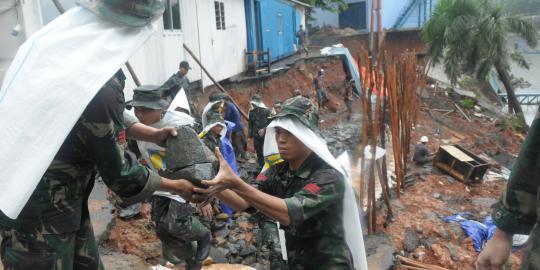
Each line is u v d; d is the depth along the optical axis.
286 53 24.84
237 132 10.20
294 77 20.16
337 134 14.81
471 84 24.97
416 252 7.36
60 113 1.78
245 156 10.45
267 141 2.68
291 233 2.36
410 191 9.88
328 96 20.61
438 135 16.12
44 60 1.85
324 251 2.38
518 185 1.72
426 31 23.08
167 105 4.27
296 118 2.28
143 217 5.83
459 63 22.02
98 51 1.90
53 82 1.80
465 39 21.28
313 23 41.38
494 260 1.82
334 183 2.26
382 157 7.77
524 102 28.73
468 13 21.41
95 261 2.24
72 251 2.06
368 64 6.57
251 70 17.73
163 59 10.93
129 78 9.30
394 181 10.17
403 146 10.17
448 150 11.45
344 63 24.84
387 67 7.80
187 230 3.56
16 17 6.51
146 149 3.52
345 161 2.64
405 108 10.07
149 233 5.47
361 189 7.08
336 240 2.39
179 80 9.22
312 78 21.33
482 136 17.42
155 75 10.58
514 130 19.59
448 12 22.06
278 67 20.00
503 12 21.38
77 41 1.90
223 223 6.69
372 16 6.95
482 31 21.11
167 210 3.63
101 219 5.18
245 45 17.89
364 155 6.99
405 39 34.44
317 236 2.39
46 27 2.00
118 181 2.03
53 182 1.91
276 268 3.88
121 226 5.48
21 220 1.92
